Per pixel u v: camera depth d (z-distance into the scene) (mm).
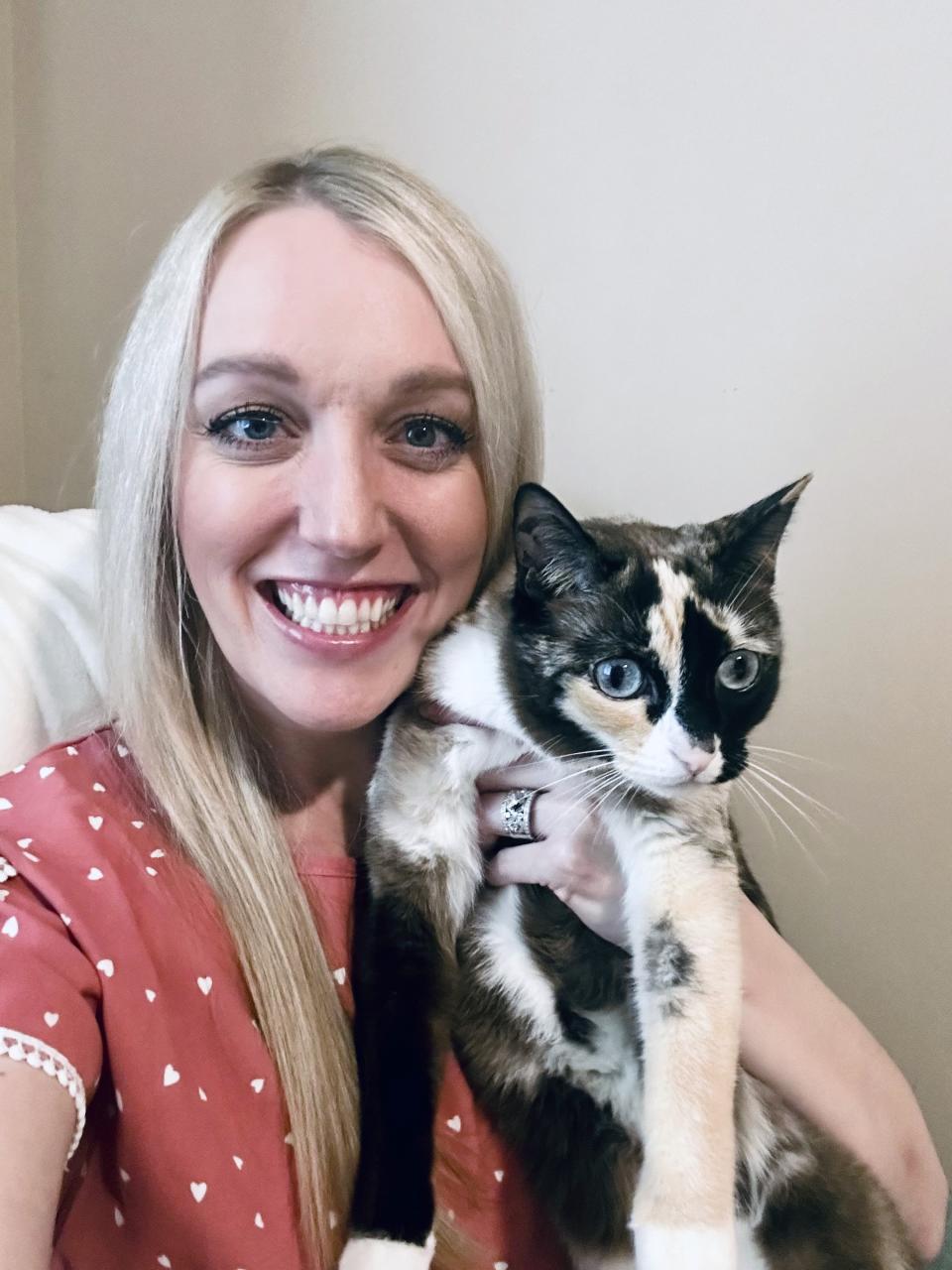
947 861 1395
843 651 1414
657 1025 941
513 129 1477
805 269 1348
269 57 1581
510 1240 1009
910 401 1315
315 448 899
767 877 1510
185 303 900
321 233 890
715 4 1331
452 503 983
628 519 1264
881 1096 1066
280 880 963
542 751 1042
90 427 1422
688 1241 869
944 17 1227
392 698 1020
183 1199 810
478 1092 1032
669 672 978
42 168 1757
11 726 1094
